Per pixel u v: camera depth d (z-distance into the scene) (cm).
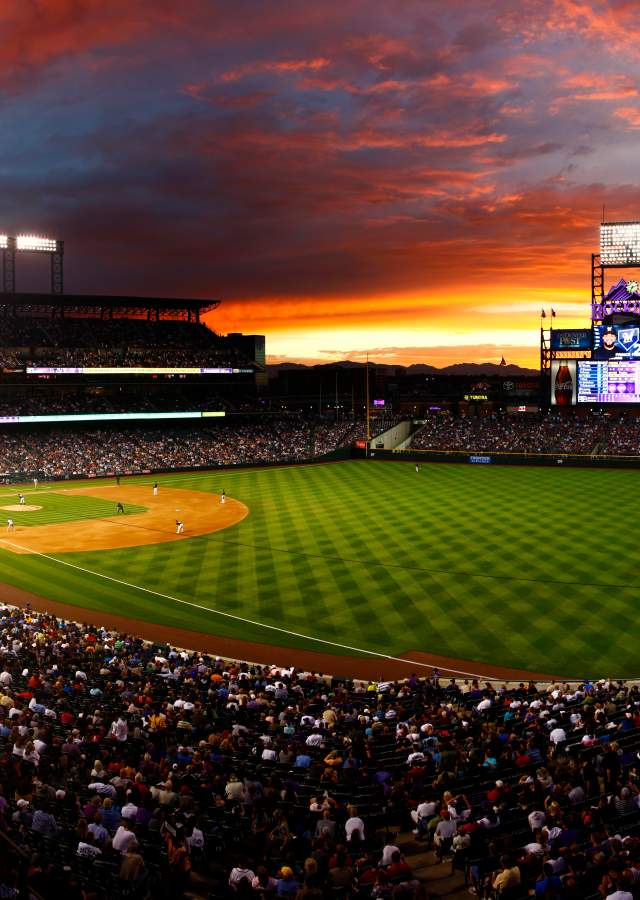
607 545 5381
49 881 1088
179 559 5297
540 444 11181
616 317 10394
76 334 11919
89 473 9800
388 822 1611
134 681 2727
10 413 10444
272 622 3972
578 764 1786
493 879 1291
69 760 1820
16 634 3319
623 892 1111
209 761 1838
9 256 11594
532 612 4019
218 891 1249
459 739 2055
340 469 10488
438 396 14438
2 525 6556
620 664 3334
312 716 2341
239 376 12669
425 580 4638
